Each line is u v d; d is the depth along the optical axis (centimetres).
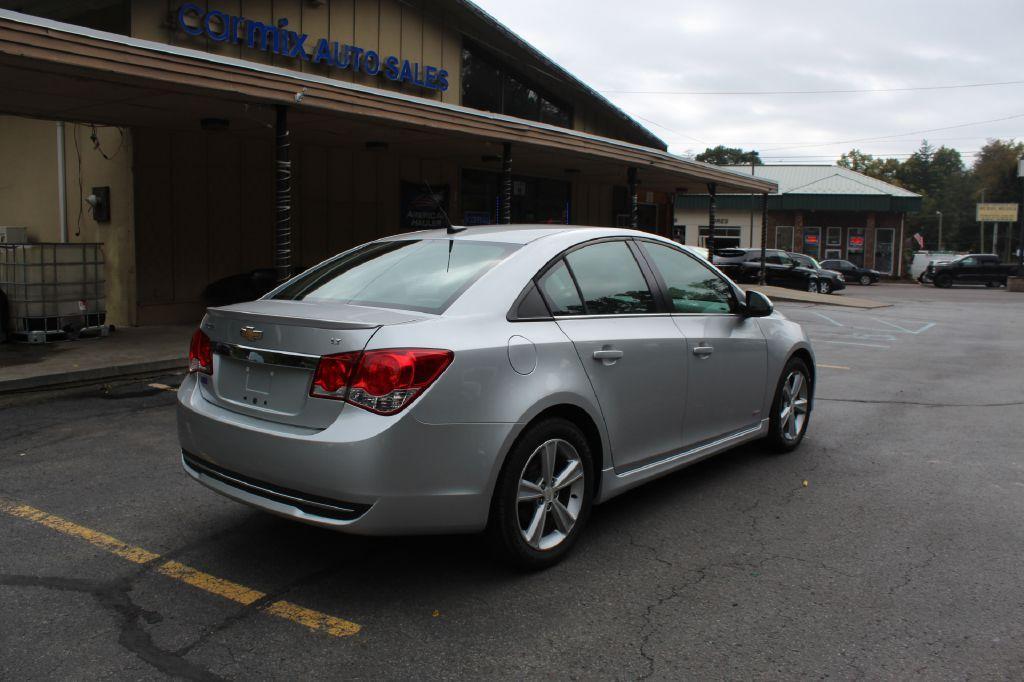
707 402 482
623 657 299
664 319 454
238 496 352
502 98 1864
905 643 312
